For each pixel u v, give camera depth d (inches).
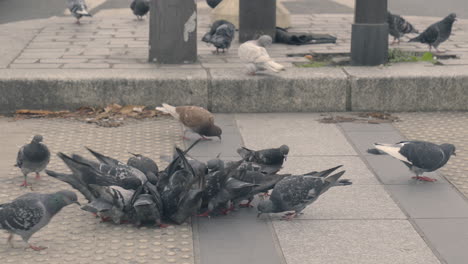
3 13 437.1
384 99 343.0
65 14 433.7
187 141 323.3
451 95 342.6
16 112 339.3
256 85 341.4
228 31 368.5
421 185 302.2
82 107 340.8
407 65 352.5
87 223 288.2
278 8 404.5
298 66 353.1
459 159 313.3
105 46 374.0
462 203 295.0
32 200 277.0
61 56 360.2
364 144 321.4
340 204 295.0
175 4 351.9
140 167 294.7
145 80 339.6
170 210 287.0
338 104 343.3
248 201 295.3
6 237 283.3
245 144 321.7
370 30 350.6
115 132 327.9
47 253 278.7
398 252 279.7
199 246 281.4
